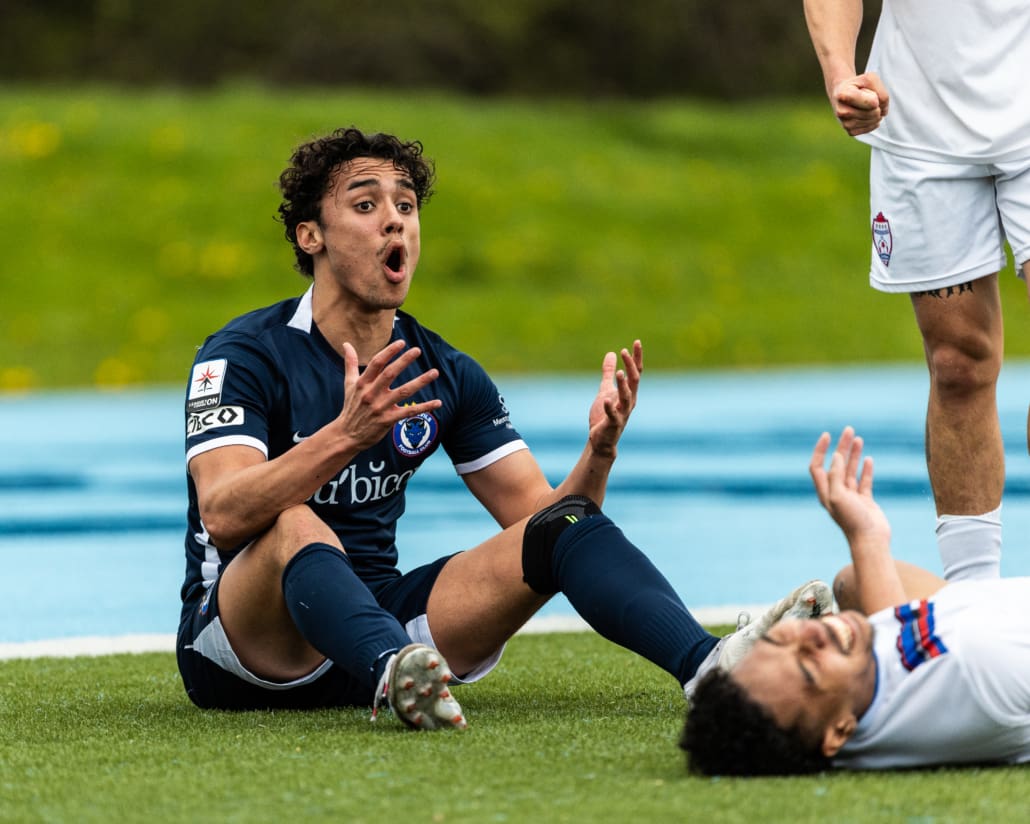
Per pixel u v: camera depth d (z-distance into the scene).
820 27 13.35
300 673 11.53
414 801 7.97
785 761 8.48
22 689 12.89
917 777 8.55
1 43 99.44
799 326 61.22
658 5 100.62
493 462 12.66
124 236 63.09
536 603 11.35
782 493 29.36
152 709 11.77
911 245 13.49
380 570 12.18
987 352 13.38
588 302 61.34
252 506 10.81
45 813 7.91
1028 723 8.72
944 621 8.70
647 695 12.05
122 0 99.19
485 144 75.12
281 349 11.89
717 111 90.38
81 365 53.06
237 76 98.69
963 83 13.13
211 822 7.62
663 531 24.72
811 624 8.64
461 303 59.91
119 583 20.88
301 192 11.93
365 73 97.56
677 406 45.81
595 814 7.61
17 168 67.38
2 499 29.83
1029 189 12.98
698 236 68.94
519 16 99.38
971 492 13.58
